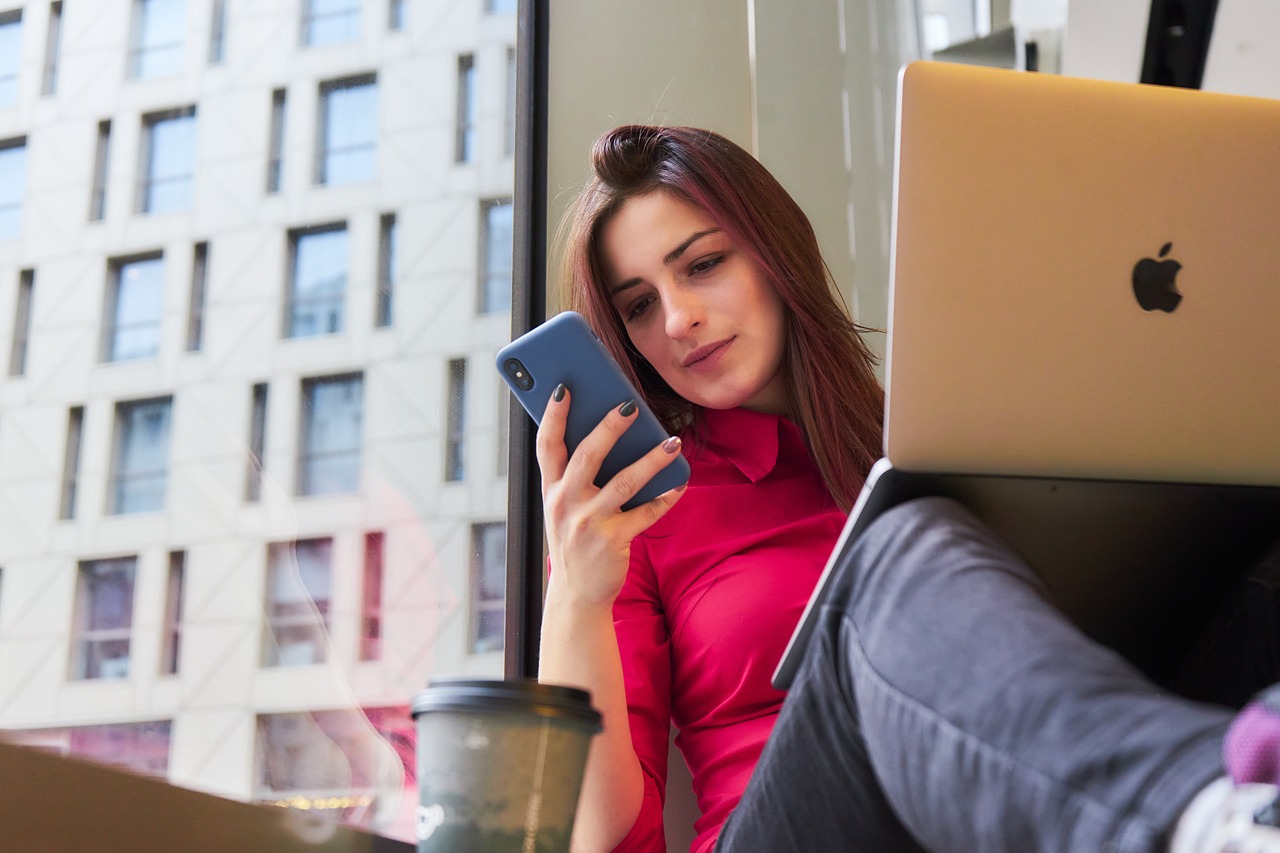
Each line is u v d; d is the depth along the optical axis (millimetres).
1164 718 531
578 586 1125
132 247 12641
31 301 11156
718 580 1362
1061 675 592
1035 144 869
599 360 1100
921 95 857
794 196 2451
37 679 10602
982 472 862
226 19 14328
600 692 1143
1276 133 915
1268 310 913
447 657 13211
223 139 14016
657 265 1429
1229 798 458
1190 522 917
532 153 2404
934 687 662
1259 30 1574
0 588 10586
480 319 15227
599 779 1146
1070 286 874
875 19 2611
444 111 15281
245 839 792
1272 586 894
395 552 14469
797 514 1422
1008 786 578
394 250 15156
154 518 12570
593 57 2469
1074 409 875
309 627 13203
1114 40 1737
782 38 2535
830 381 1436
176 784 747
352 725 5617
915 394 850
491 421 14836
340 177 15062
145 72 13039
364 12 15258
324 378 14852
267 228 14594
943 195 856
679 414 1528
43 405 11195
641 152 1469
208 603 12750
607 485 1096
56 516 11289
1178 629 969
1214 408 904
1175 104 898
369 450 14891
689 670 1351
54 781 667
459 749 792
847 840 845
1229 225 905
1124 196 884
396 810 2162
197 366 13578
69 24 11633
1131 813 504
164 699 11438
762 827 895
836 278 2424
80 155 11688
